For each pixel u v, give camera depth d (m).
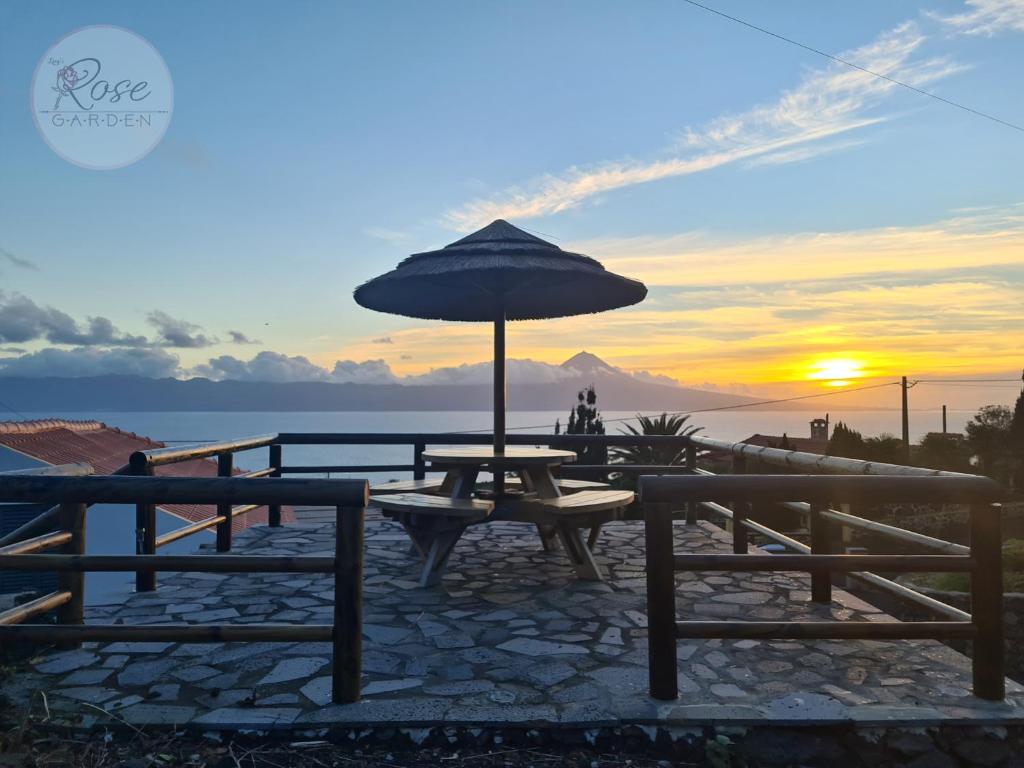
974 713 2.73
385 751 2.58
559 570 5.32
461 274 4.65
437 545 4.80
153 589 4.63
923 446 31.12
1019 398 29.23
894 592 3.86
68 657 3.36
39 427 13.68
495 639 3.66
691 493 2.87
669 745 2.64
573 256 4.84
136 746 2.55
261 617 4.05
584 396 17.02
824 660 3.35
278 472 6.99
